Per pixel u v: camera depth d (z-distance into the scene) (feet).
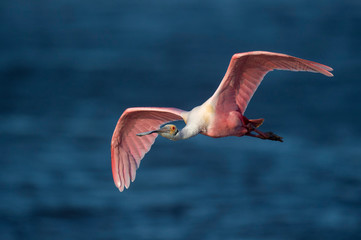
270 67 32.78
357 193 62.69
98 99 103.24
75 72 120.88
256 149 76.07
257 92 103.91
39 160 73.77
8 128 86.07
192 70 120.88
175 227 55.52
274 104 97.55
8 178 68.18
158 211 58.95
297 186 64.39
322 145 77.97
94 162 73.36
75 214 59.26
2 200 62.44
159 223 56.44
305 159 72.49
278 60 32.07
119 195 63.00
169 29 159.43
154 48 139.44
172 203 60.54
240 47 138.41
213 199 61.41
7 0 216.13
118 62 128.06
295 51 131.44
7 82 114.42
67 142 80.33
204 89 109.81
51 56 134.31
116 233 55.06
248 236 53.62
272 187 64.13
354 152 74.95
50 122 89.30
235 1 200.75
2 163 72.59
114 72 120.37
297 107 96.07
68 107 98.12
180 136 32.73
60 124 88.28
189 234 54.29
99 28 163.94
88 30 161.58
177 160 72.54
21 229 56.70
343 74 114.21
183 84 112.37
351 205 59.93
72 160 73.97
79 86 111.14
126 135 35.86
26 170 70.64
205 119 33.17
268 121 89.30
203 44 141.38
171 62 127.34
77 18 180.45
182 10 186.60
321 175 67.36
